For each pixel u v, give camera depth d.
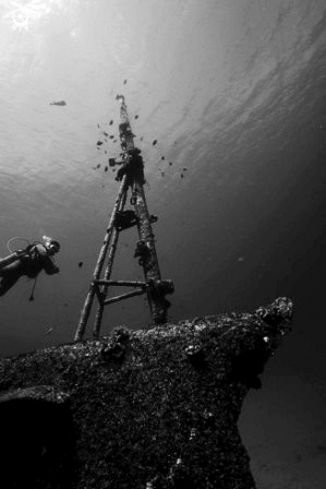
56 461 1.20
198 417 1.30
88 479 1.16
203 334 1.54
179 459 1.19
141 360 1.47
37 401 1.23
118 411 1.32
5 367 1.50
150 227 2.96
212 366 1.44
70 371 1.45
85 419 1.30
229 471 1.19
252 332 1.53
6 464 1.21
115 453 1.22
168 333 1.57
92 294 2.64
